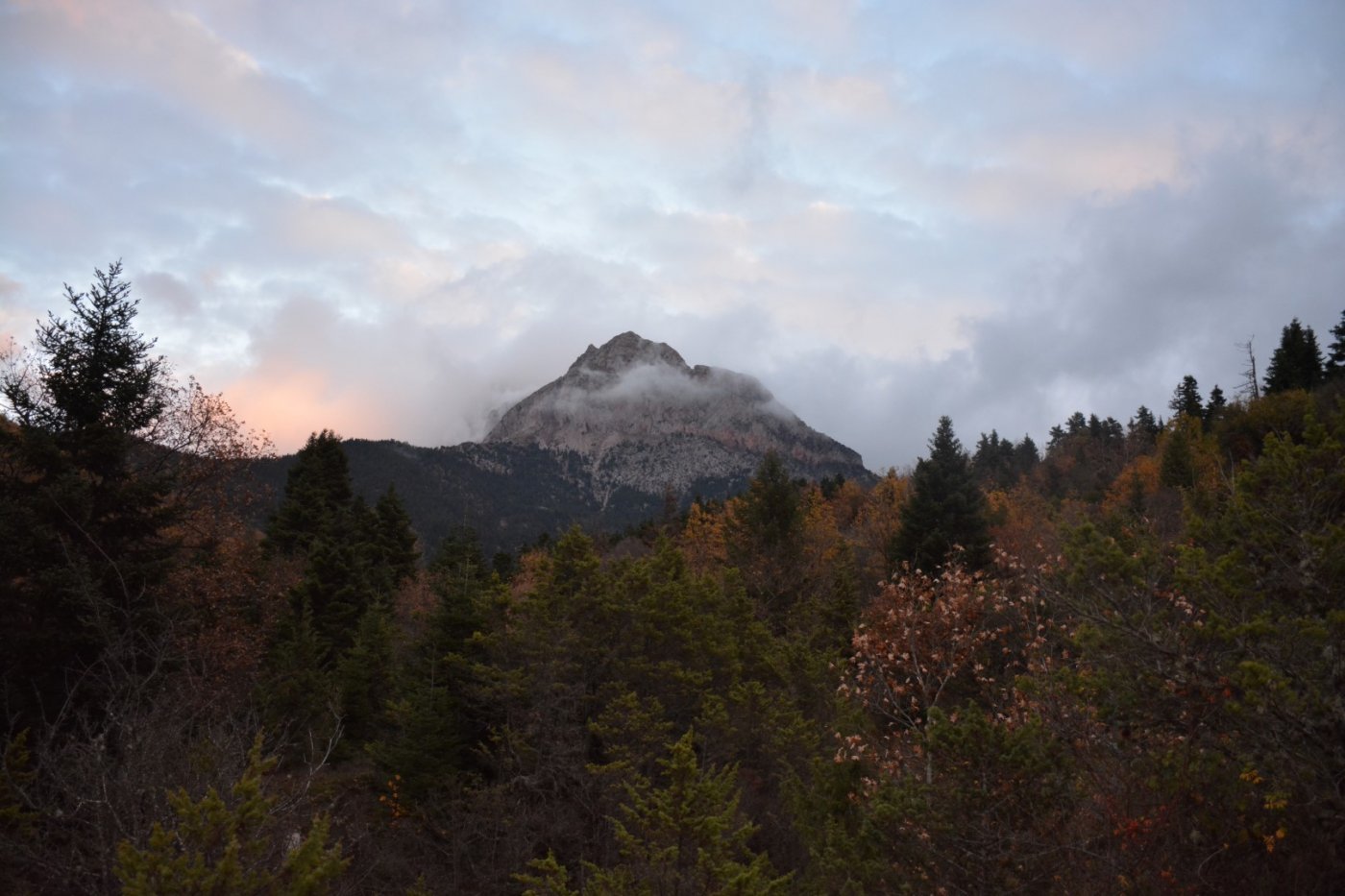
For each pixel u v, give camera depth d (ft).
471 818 59.36
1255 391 173.06
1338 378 150.41
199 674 54.34
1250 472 28.09
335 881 42.32
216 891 23.24
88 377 57.41
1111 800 26.71
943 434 122.31
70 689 44.86
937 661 51.55
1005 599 50.75
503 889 56.08
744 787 57.93
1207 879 24.62
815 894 39.37
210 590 75.36
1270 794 23.15
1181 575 27.09
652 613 73.92
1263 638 25.59
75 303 57.93
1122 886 24.61
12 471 54.13
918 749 35.45
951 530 115.14
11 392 54.49
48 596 47.47
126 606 48.55
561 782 62.13
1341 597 25.39
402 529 165.27
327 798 61.05
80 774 31.45
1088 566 29.43
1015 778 27.91
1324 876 23.48
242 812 25.20
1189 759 26.20
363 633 90.12
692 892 32.07
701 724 63.62
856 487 234.38
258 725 40.16
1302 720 23.63
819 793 44.70
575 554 78.07
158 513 56.29
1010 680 49.55
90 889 28.94
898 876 30.58
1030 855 26.81
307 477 154.30
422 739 64.90
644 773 61.82
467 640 69.92
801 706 69.92
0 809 31.55
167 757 33.17
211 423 85.05
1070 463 260.83
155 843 23.29
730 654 75.72
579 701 69.26
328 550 114.93
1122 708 27.91
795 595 117.91
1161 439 181.57
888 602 58.80
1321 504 27.14
